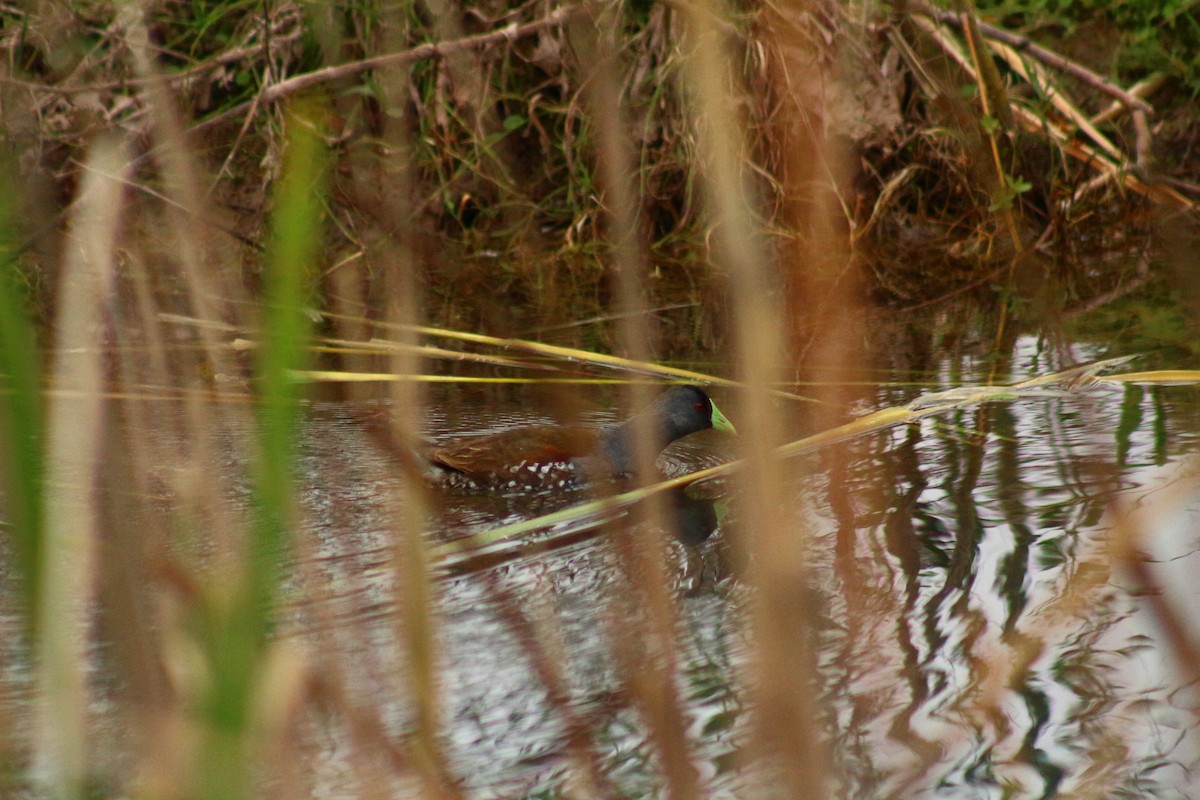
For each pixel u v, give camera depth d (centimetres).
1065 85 2380
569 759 717
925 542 1012
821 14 1820
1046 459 1211
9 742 706
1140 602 880
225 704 405
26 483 393
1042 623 862
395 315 521
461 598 948
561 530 1103
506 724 749
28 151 1703
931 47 2152
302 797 506
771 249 1554
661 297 1972
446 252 2255
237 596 404
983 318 1769
